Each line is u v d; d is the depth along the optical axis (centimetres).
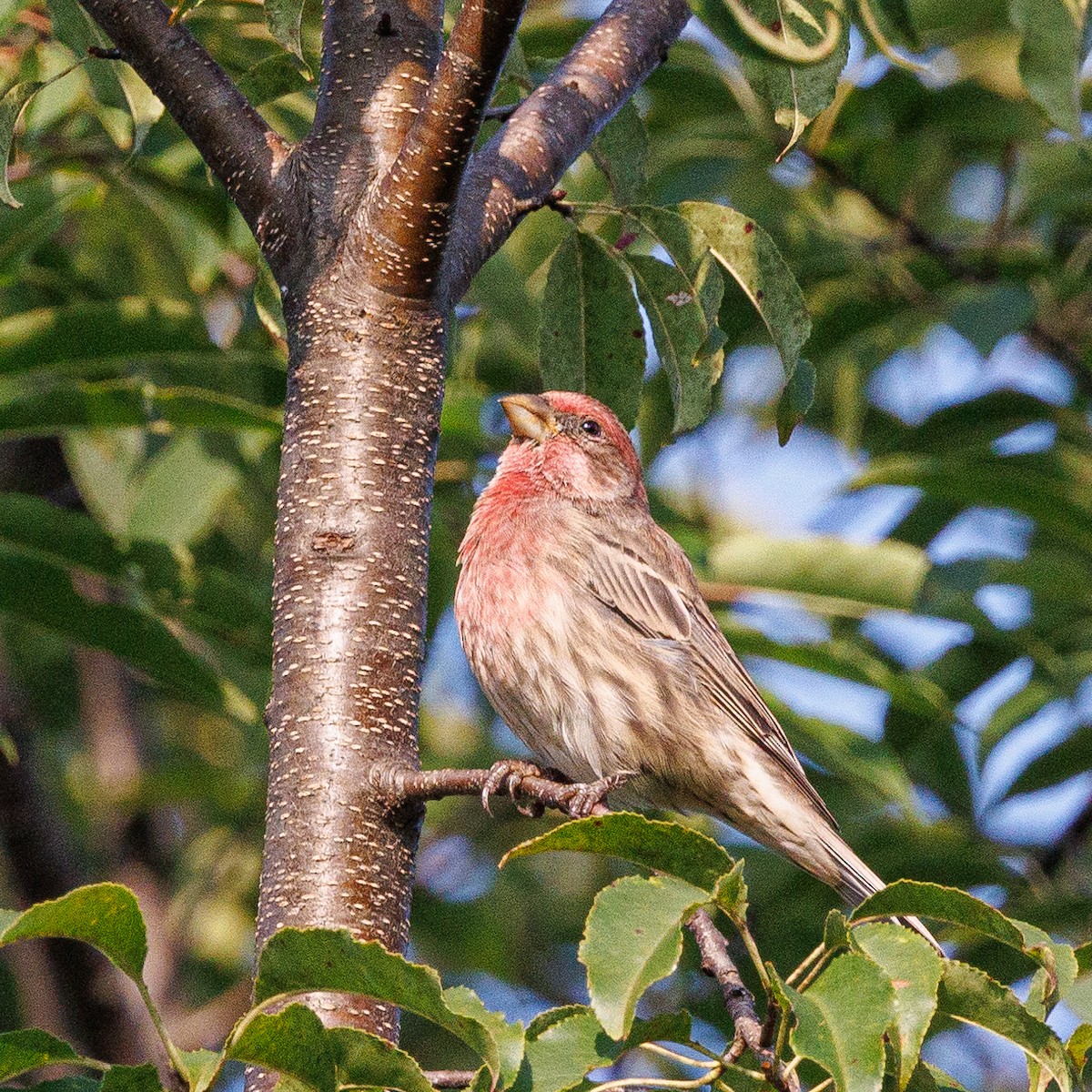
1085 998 661
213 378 1130
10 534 1009
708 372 839
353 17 764
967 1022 550
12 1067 532
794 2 678
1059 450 1211
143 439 1257
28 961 1263
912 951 532
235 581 1041
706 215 797
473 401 1197
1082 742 1277
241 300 1222
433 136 688
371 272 718
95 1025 1255
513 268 1137
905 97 1310
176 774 1397
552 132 823
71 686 1520
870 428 1502
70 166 1140
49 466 1455
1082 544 1171
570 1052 543
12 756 1082
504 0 652
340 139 745
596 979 505
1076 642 1269
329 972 510
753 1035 552
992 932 551
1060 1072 536
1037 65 784
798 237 1304
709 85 1288
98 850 1414
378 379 717
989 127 1318
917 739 1277
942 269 1316
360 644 694
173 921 1340
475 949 1437
